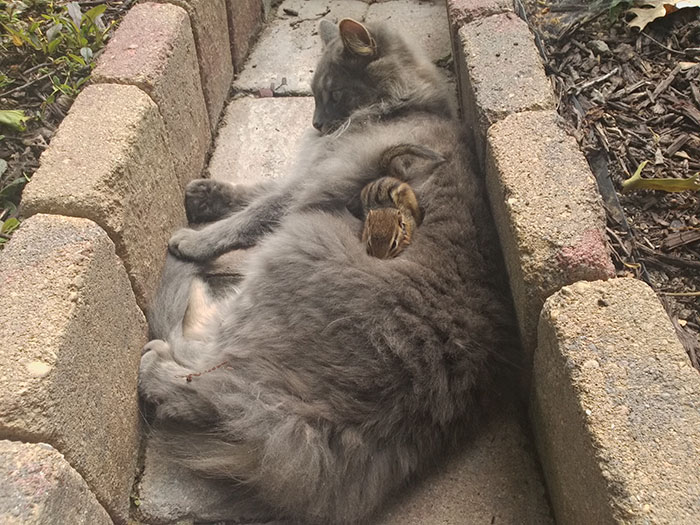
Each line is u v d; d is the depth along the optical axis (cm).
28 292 43
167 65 62
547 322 43
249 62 89
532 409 53
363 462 49
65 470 39
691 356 45
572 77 65
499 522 50
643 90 63
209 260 66
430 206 57
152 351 55
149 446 54
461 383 51
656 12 67
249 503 51
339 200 64
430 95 70
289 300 53
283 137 79
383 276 51
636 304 42
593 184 48
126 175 53
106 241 49
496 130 54
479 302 52
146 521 51
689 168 56
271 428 48
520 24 65
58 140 53
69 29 74
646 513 33
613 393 38
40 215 48
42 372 40
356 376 49
